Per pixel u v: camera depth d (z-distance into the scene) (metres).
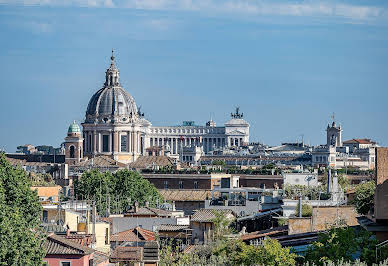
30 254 188.50
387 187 150.62
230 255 186.62
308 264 155.62
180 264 197.88
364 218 167.50
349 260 152.25
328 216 194.12
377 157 151.38
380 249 150.62
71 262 197.62
